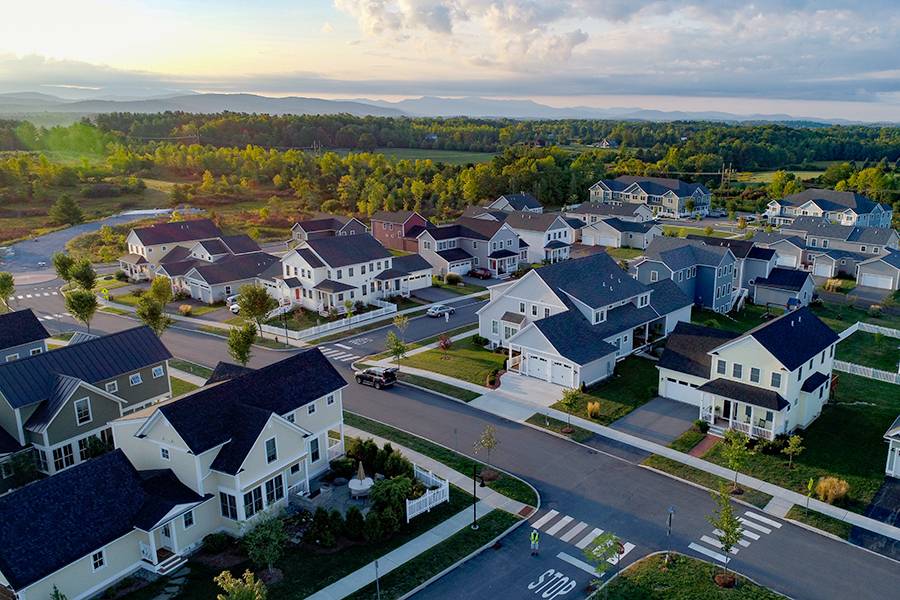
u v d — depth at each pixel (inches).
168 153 7475.4
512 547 1278.3
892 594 1133.7
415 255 3420.3
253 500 1328.7
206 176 6299.2
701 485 1496.1
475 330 2637.8
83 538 1152.8
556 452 1651.1
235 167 7042.3
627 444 1688.0
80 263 3105.3
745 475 1535.4
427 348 2429.9
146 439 1353.3
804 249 3710.6
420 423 1814.7
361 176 6200.8
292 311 2965.1
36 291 3486.7
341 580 1178.6
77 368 1710.1
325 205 5679.1
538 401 1943.9
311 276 2893.7
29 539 1104.8
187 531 1269.7
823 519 1362.0
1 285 2940.5
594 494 1462.8
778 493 1460.4
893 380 2076.8
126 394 1808.6
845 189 6368.1
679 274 2832.2
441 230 3683.6
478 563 1230.9
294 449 1421.0
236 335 2057.1
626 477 1534.2
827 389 1877.5
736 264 3144.7
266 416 1339.8
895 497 1437.0
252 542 1157.7
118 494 1238.3
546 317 2134.6
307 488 1473.9
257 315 2559.1
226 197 6063.0
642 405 1919.3
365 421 1825.8
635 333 2508.6
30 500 1144.8
